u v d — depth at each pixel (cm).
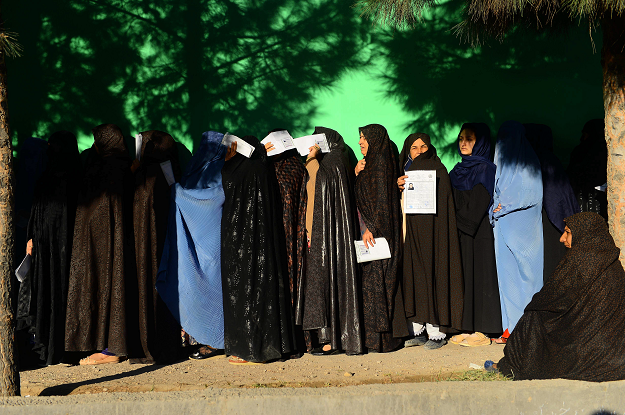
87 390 396
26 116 561
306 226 503
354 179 541
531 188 509
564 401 337
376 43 573
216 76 567
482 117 576
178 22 565
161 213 489
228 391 332
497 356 467
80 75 562
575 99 577
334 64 573
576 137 577
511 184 511
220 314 485
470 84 575
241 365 460
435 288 502
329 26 571
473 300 514
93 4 561
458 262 503
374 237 491
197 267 482
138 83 564
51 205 475
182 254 478
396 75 575
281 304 470
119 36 563
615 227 404
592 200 531
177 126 566
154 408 319
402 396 323
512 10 402
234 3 568
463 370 425
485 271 514
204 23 567
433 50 573
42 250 470
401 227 505
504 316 512
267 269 468
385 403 322
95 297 466
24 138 560
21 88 559
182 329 488
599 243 384
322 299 482
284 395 321
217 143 515
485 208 512
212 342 480
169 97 565
